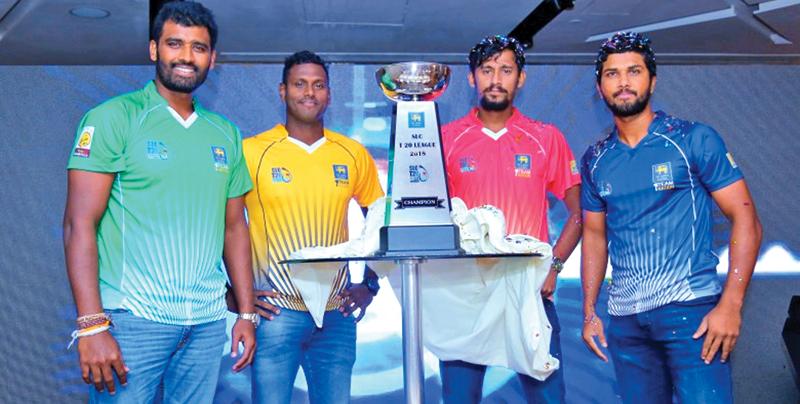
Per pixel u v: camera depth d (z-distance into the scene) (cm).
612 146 226
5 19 465
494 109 250
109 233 182
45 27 480
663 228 213
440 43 536
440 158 150
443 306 190
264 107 326
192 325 187
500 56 246
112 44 522
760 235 207
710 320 202
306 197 239
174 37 185
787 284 350
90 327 172
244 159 214
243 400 311
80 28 484
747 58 586
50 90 326
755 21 488
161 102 189
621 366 228
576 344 325
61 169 325
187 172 187
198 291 188
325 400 238
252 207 240
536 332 162
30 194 323
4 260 320
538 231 253
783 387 344
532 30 481
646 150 217
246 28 495
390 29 500
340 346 240
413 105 152
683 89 352
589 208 237
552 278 256
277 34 510
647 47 215
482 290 185
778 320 348
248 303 211
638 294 218
